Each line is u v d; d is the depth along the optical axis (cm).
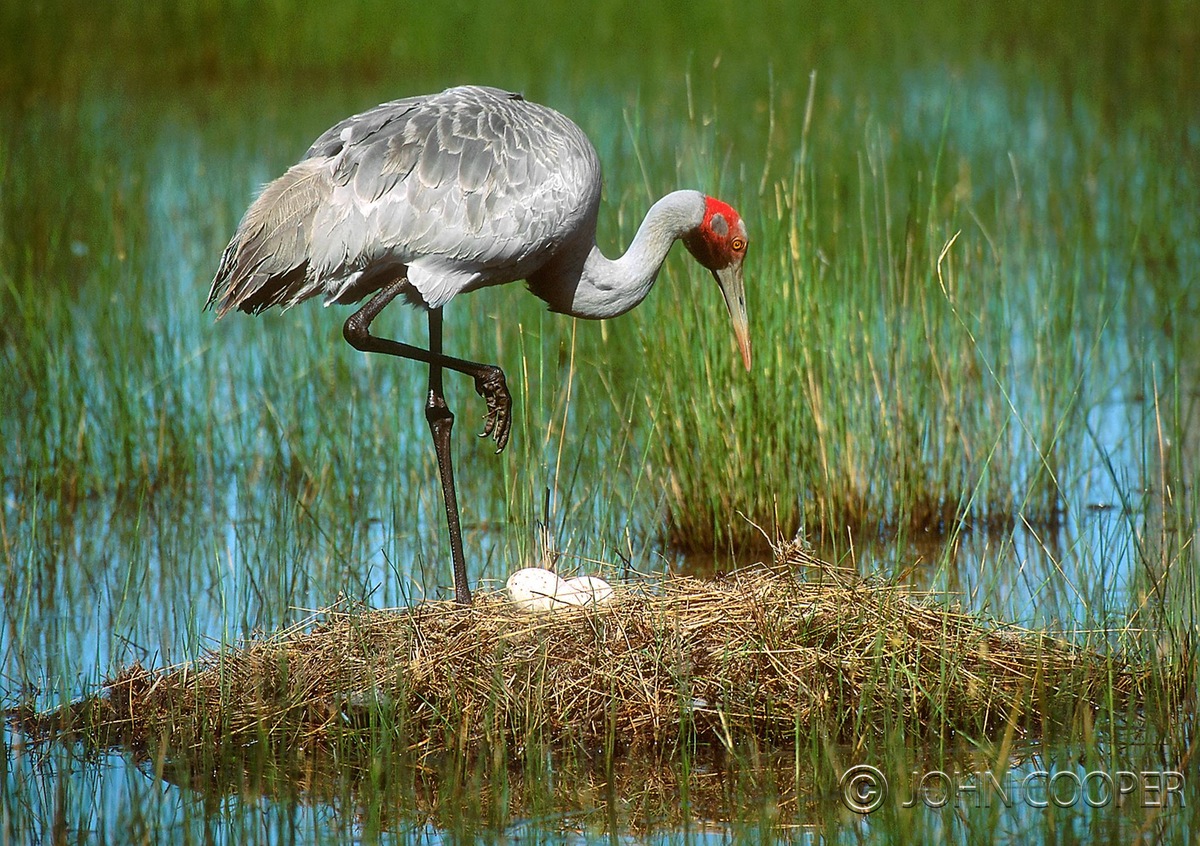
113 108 2541
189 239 1803
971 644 894
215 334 1588
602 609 899
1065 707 853
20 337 1483
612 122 2122
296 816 795
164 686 906
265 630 997
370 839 757
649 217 1095
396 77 2767
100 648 1011
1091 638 913
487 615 916
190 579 1121
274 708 868
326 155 985
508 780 827
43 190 1864
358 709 872
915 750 838
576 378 1366
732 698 862
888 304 1377
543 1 3022
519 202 992
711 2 2989
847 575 990
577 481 1239
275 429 1323
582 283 1072
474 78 2645
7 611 1050
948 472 1225
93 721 891
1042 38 2736
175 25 2834
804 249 1262
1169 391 1354
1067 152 2039
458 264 992
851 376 1252
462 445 1346
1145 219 1747
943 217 1670
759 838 752
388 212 963
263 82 2806
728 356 1211
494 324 1425
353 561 1152
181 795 816
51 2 2780
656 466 1231
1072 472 1255
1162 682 871
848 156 1912
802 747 842
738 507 1198
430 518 1224
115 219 1758
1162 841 730
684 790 769
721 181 1340
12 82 2550
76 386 1388
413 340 1503
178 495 1296
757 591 919
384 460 1322
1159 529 1102
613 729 824
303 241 968
